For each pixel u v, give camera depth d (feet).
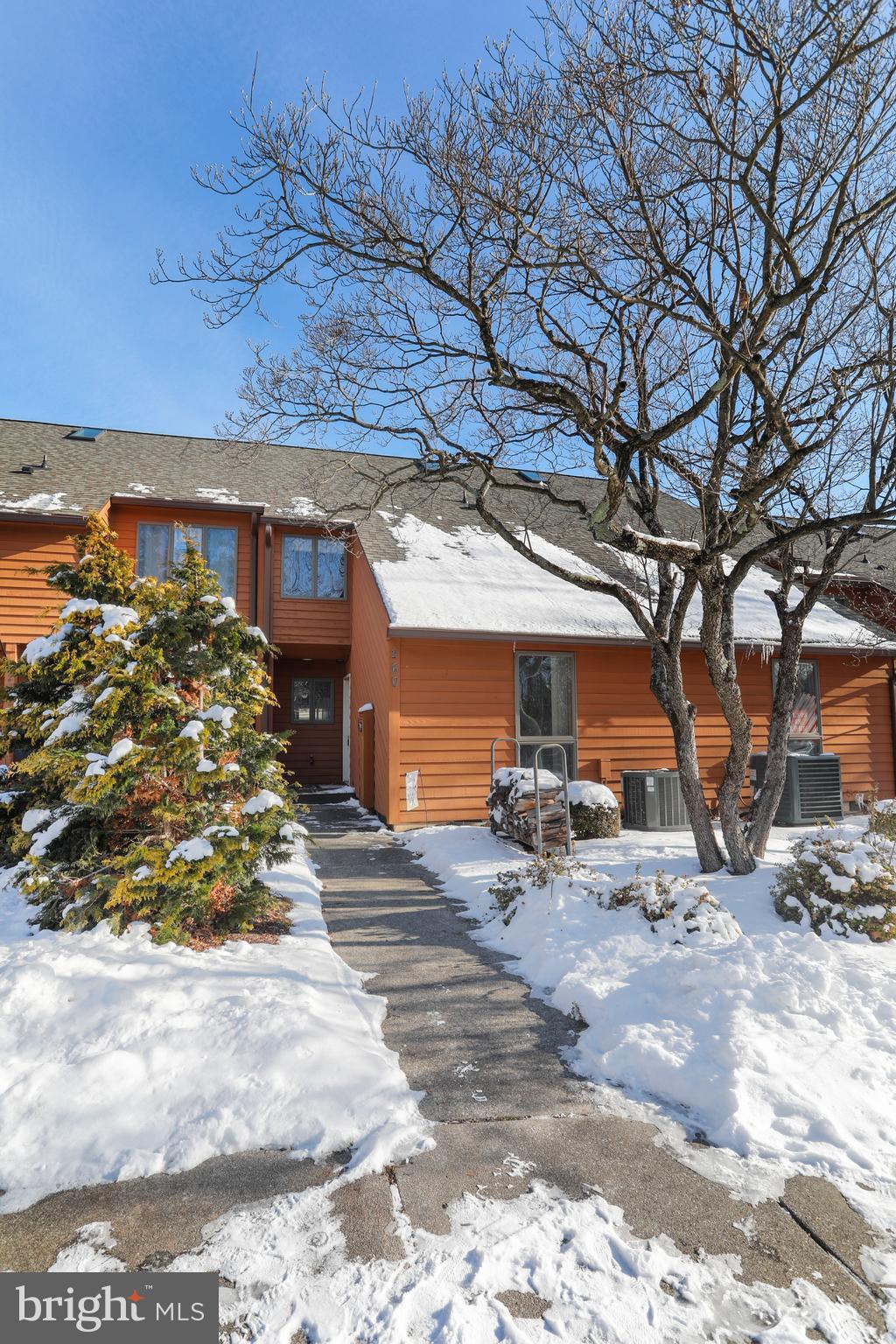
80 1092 9.75
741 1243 7.39
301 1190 8.22
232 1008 12.03
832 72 15.01
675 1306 6.49
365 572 41.86
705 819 22.99
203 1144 9.05
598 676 38.78
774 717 24.18
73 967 12.82
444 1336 6.10
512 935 17.89
